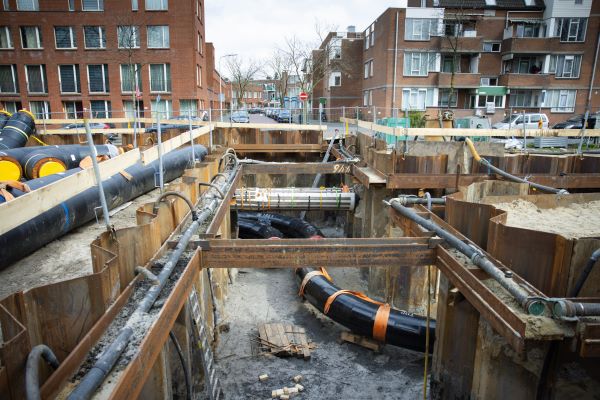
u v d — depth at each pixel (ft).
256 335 29.43
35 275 17.15
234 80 206.08
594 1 108.78
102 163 15.76
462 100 114.11
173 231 18.86
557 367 14.01
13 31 96.12
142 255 15.08
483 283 15.46
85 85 99.14
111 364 9.76
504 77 111.96
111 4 95.55
